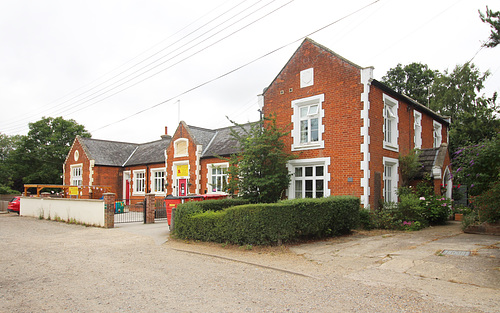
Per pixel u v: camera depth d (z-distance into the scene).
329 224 11.98
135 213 23.88
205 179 23.69
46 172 40.28
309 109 16.28
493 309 5.15
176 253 10.41
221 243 11.23
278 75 17.44
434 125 21.41
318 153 15.48
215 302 5.77
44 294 6.38
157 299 5.98
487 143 11.23
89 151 32.50
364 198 13.83
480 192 11.87
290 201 11.05
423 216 14.56
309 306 5.50
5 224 19.83
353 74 14.59
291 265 8.33
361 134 14.11
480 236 11.47
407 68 36.75
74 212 19.27
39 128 41.38
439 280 6.68
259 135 15.21
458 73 30.69
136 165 31.47
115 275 7.77
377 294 6.01
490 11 12.65
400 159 16.58
